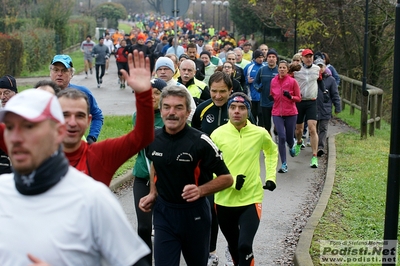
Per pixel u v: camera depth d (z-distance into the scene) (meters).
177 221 4.81
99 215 2.60
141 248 2.72
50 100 2.57
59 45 43.00
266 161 5.87
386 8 21.00
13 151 2.52
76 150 3.69
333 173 10.04
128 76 3.36
